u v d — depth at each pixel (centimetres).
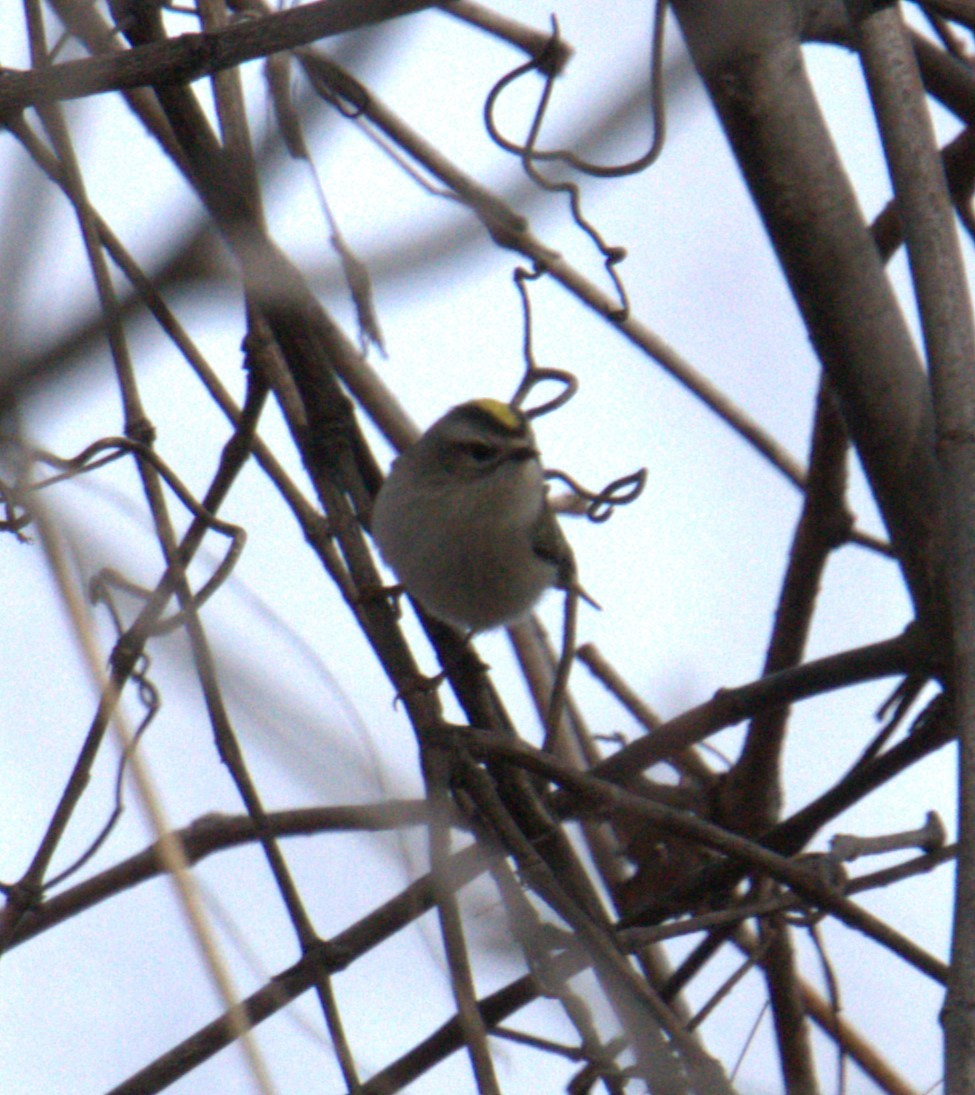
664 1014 490
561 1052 489
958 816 427
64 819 513
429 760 537
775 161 555
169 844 364
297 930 474
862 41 522
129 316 203
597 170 246
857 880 607
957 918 411
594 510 693
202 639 356
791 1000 730
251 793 475
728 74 536
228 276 206
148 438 530
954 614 456
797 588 789
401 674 574
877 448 606
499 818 525
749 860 555
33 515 293
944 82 722
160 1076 551
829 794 675
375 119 684
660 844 799
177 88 562
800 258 571
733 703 654
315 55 307
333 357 820
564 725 807
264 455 626
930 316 493
